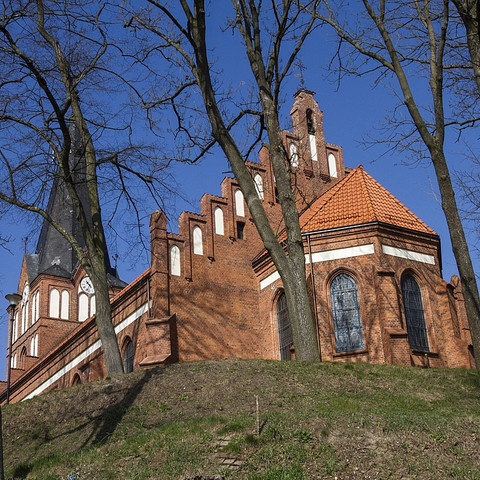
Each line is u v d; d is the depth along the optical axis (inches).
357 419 615.8
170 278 1221.7
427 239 1236.5
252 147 1033.5
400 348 1089.4
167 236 1244.5
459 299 1215.6
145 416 759.7
